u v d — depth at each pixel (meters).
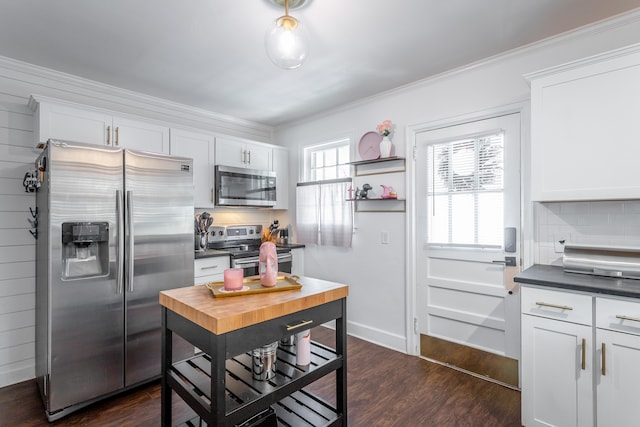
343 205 3.48
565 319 1.71
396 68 2.67
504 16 1.98
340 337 1.57
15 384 2.48
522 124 2.37
